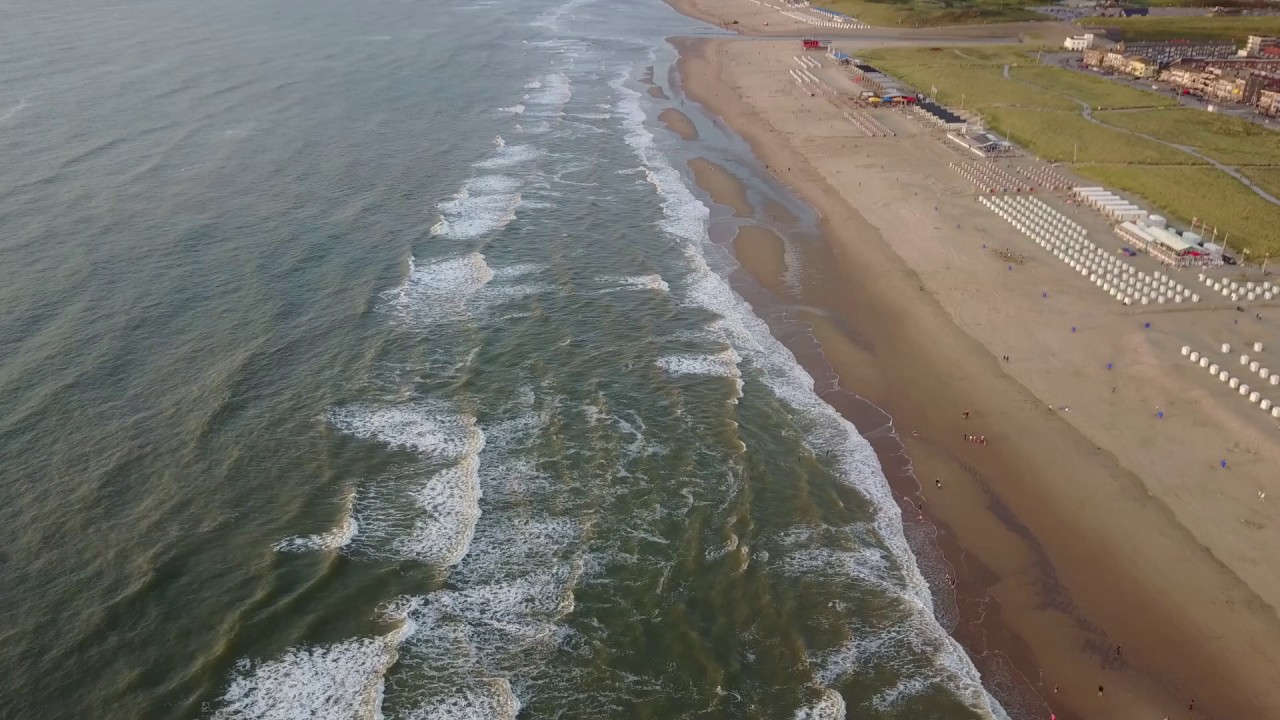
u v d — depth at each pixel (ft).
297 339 181.68
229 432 151.94
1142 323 190.08
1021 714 107.45
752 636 117.29
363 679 108.78
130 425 151.43
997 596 124.57
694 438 156.97
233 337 180.24
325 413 158.61
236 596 119.24
